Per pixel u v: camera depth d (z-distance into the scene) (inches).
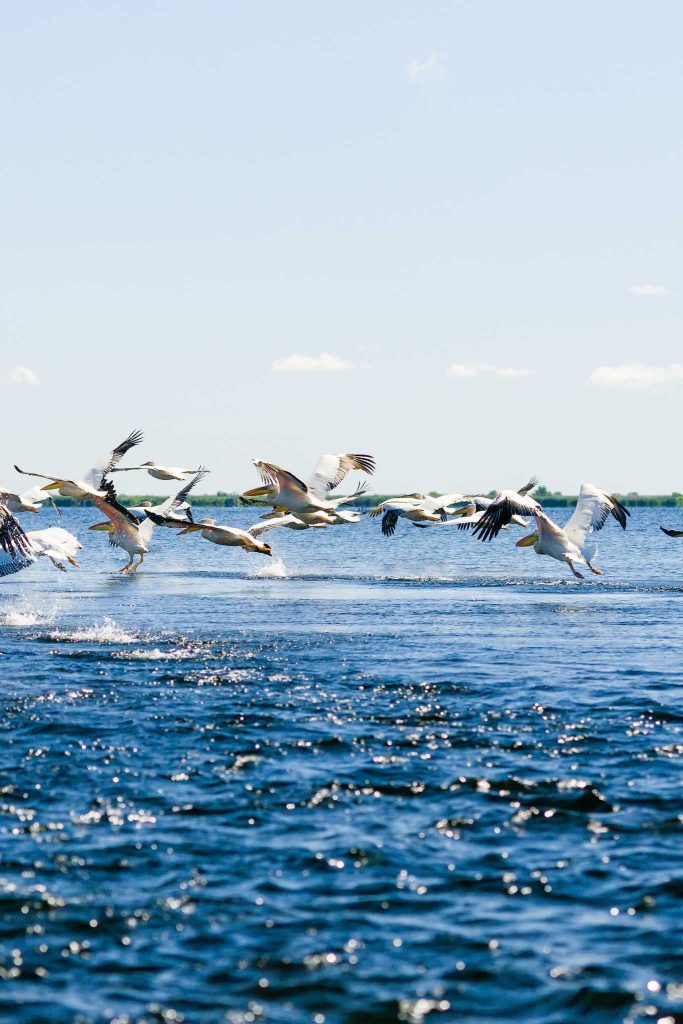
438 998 460.4
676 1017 445.4
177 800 683.4
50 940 506.6
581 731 842.2
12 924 520.4
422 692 979.3
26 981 473.1
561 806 673.0
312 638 1304.1
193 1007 454.9
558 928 516.7
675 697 956.6
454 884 562.9
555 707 918.4
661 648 1237.1
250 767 749.3
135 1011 451.5
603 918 526.3
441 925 520.1
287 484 1242.6
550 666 1111.6
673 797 686.5
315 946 501.4
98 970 482.0
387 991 466.0
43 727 848.3
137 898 547.5
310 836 625.3
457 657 1167.0
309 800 683.4
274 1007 455.2
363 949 498.9
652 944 500.7
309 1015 449.4
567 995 461.7
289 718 880.9
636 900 543.5
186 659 1143.0
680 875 569.9
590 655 1184.2
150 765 753.0
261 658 1152.8
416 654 1186.0
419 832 632.4
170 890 555.8
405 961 488.7
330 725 858.8
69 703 928.9
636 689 991.6
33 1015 448.1
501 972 479.2
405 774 733.3
